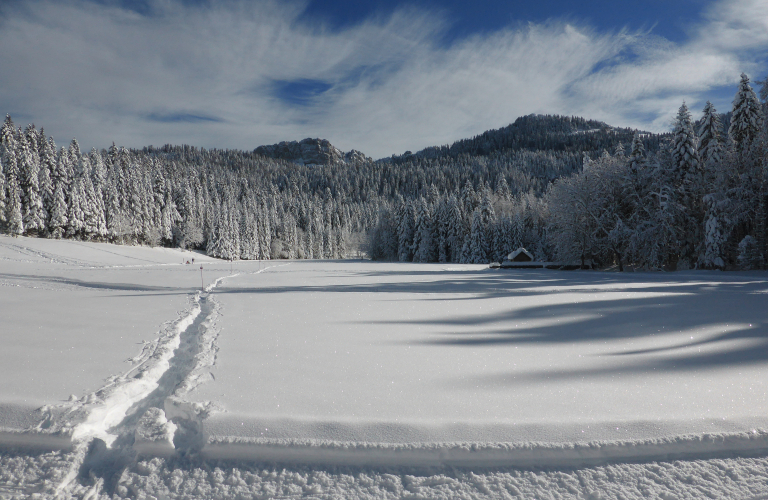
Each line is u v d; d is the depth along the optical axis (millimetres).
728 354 5520
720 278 21438
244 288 18609
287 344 6492
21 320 8734
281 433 3037
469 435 2967
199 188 98562
